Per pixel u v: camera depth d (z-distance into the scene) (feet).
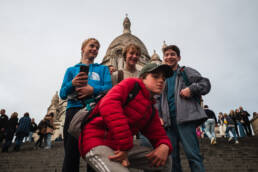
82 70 9.75
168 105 13.55
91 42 13.20
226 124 42.83
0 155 32.91
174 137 13.03
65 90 10.69
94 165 6.27
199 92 12.65
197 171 11.30
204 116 12.45
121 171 5.80
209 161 25.38
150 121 7.68
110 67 14.24
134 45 14.19
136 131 7.49
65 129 10.84
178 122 12.42
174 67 14.76
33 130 59.47
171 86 13.89
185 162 24.45
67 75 11.95
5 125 41.04
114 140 6.54
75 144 10.25
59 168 24.90
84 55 13.19
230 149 31.14
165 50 15.08
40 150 35.60
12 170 25.07
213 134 35.40
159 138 7.68
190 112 12.46
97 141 6.40
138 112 6.97
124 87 6.73
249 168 22.90
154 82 7.32
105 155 6.11
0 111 42.42
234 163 24.75
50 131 40.42
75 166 10.15
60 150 33.65
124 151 5.98
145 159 7.29
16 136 39.32
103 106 6.23
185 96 12.76
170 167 7.53
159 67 7.20
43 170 24.54
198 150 12.20
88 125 6.70
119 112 6.16
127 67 14.06
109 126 6.09
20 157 30.71
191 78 13.51
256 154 28.27
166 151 7.20
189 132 12.31
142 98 7.05
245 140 39.19
